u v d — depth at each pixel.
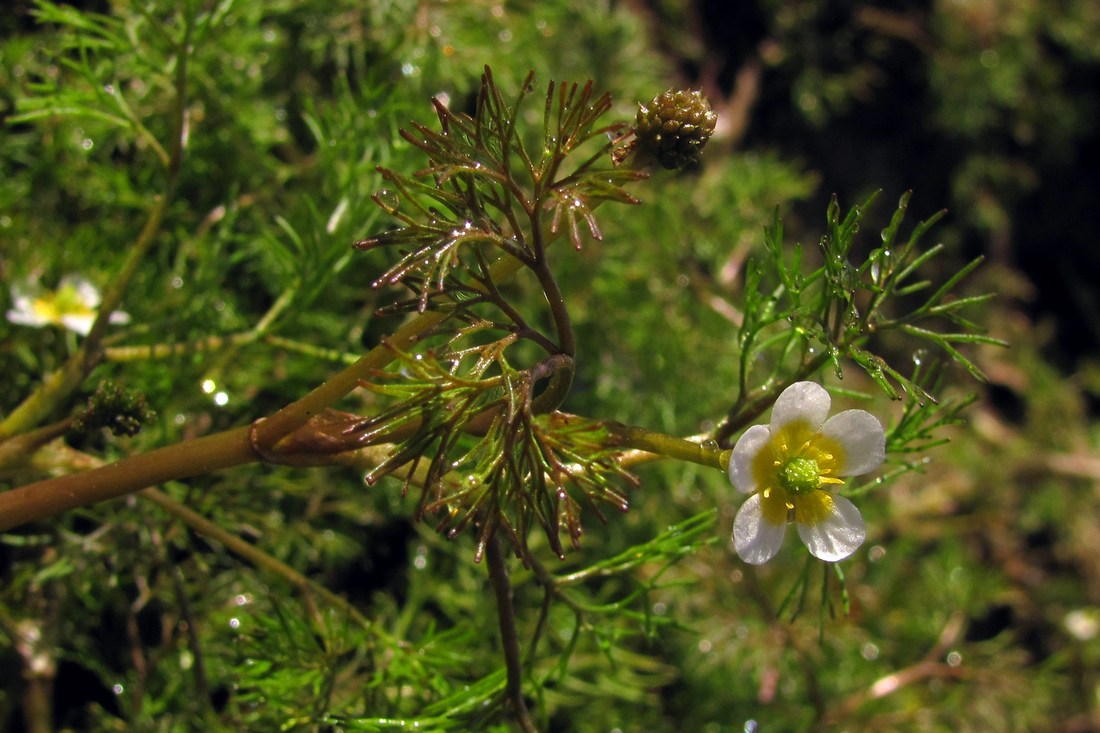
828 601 0.22
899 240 0.48
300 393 0.26
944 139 0.49
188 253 0.27
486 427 0.21
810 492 0.20
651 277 0.33
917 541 0.41
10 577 0.25
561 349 0.20
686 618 0.31
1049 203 0.52
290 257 0.25
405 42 0.28
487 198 0.20
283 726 0.23
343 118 0.25
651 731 0.30
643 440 0.20
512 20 0.31
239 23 0.27
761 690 0.32
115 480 0.21
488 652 0.27
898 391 0.43
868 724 0.31
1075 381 0.50
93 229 0.27
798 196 0.38
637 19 0.37
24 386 0.26
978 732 0.33
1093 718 0.40
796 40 0.45
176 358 0.25
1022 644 0.43
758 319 0.21
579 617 0.23
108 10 0.28
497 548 0.21
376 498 0.27
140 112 0.27
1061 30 0.50
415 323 0.20
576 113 0.20
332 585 0.28
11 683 0.25
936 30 0.48
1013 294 0.50
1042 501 0.45
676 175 0.35
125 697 0.25
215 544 0.25
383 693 0.23
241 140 0.27
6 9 0.28
